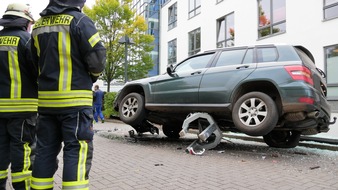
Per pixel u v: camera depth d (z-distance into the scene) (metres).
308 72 5.55
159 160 5.49
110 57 20.84
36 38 2.55
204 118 6.53
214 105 6.27
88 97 2.50
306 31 13.81
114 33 20.94
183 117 7.29
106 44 20.83
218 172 4.61
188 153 6.26
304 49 6.18
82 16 2.50
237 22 17.88
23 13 3.11
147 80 7.60
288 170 4.82
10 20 3.03
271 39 15.53
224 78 6.24
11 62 2.93
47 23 2.50
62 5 2.50
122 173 4.51
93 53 2.42
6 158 2.99
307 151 6.86
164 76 7.27
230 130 7.21
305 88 5.36
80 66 2.48
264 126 5.54
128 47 21.03
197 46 22.36
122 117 7.72
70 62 2.44
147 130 8.53
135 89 8.04
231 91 6.08
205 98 6.42
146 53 22.31
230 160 5.59
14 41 2.96
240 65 6.18
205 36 21.16
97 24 20.78
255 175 4.46
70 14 2.48
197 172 4.60
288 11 14.62
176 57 25.30
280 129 6.33
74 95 2.42
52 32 2.45
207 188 3.78
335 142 7.60
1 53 2.92
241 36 17.55
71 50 2.43
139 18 21.23
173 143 7.83
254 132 5.66
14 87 2.93
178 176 4.35
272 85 5.75
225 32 19.25
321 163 5.42
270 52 6.04
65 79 2.42
